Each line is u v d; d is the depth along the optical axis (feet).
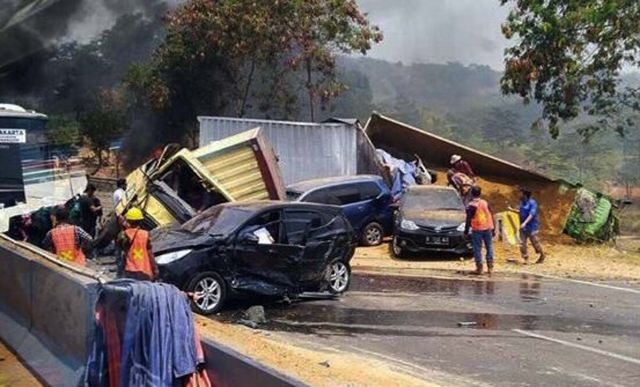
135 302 16.52
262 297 36.11
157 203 47.67
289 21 95.35
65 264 22.62
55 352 21.25
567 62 70.33
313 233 37.01
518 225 63.31
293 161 69.21
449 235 53.36
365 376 22.70
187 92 99.45
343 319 33.22
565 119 75.05
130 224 30.22
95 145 102.06
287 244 35.78
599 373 24.94
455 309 36.04
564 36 69.62
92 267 44.45
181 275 32.35
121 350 17.02
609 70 71.05
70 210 53.78
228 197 50.67
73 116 64.49
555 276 48.93
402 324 32.37
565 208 69.87
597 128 78.13
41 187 56.24
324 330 30.99
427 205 56.49
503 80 74.79
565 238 69.05
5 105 55.21
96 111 87.04
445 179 79.00
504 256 57.57
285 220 36.17
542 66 71.77
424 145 80.28
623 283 46.68
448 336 30.19
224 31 93.81
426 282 44.78
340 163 69.62
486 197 74.74
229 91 102.32
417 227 53.72
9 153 54.60
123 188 54.29
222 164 52.19
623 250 65.26
